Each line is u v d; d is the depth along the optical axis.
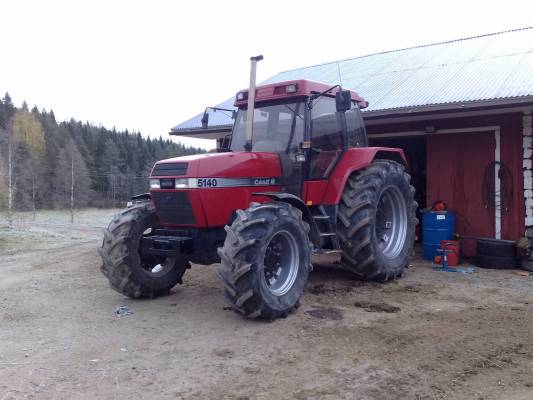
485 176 8.95
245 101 6.74
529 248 7.74
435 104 8.31
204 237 5.56
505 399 3.37
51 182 44.75
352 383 3.62
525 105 7.77
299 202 5.62
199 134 12.56
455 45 12.37
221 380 3.71
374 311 5.40
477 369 3.85
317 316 5.21
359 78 11.66
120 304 5.93
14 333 4.88
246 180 5.71
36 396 3.46
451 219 8.62
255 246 4.81
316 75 13.21
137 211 5.98
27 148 47.00
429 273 7.56
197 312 5.50
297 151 6.19
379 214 7.19
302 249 5.44
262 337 4.61
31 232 17.70
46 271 8.56
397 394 3.44
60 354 4.27
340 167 6.58
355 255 6.43
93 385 3.63
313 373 3.80
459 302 5.79
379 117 9.17
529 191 8.47
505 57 10.16
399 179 7.15
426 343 4.39
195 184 5.32
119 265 5.80
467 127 9.11
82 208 43.41
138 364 4.02
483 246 8.07
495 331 4.70
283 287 5.26
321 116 6.52
